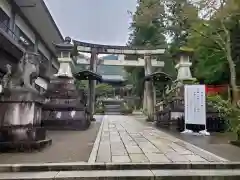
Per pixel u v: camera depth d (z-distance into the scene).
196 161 4.87
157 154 5.55
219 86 15.26
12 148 5.85
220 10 11.39
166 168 4.62
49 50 22.39
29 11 14.86
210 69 14.95
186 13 13.38
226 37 12.53
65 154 5.50
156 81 17.61
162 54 20.42
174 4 18.98
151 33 23.50
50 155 5.39
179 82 13.25
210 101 11.37
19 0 13.53
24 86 6.65
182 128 10.74
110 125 13.74
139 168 4.59
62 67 13.41
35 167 4.44
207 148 6.48
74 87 12.73
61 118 11.64
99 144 6.98
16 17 14.59
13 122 6.16
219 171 4.50
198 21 13.17
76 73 15.51
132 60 23.44
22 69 6.82
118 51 19.78
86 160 4.88
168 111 11.95
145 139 8.13
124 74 40.25
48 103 11.96
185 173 4.32
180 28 18.81
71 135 9.31
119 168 4.55
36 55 7.36
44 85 21.38
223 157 5.28
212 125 10.70
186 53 14.06
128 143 7.21
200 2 12.10
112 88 39.34
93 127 12.74
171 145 6.89
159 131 10.83
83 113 11.77
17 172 4.36
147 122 16.39
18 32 15.09
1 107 6.19
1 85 6.82
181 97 11.95
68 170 4.48
